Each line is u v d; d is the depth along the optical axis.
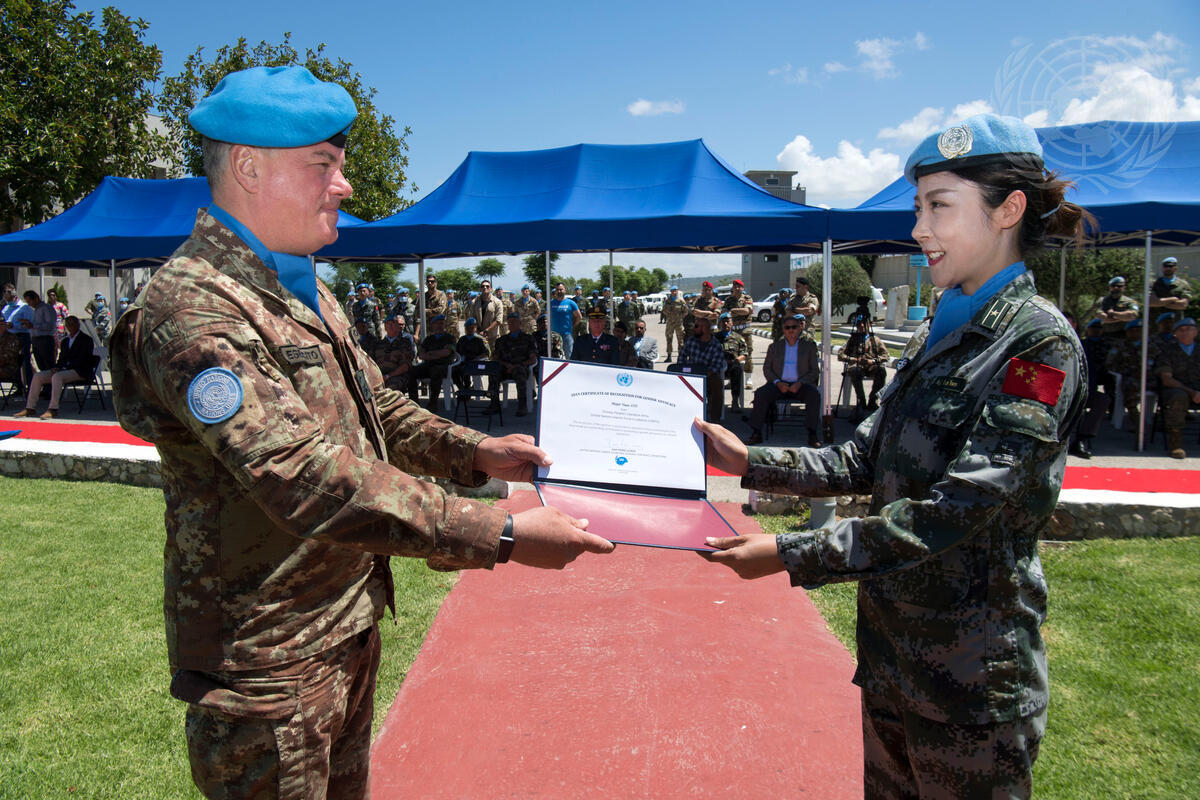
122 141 16.02
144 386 1.32
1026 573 1.40
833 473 1.71
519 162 8.92
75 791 2.56
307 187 1.41
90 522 5.36
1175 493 5.12
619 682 3.18
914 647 1.42
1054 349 1.30
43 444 6.80
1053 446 1.31
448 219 8.30
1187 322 7.60
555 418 1.77
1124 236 9.98
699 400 1.79
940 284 1.51
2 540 4.97
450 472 1.79
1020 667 1.38
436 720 2.91
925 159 1.45
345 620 1.46
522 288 18.39
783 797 2.49
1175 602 3.95
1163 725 2.91
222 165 1.38
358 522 1.24
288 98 1.37
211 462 1.34
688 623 3.73
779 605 3.95
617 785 2.54
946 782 1.42
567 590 4.13
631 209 7.99
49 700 3.12
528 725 2.88
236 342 1.25
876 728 1.59
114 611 3.94
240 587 1.35
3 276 19.86
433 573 4.40
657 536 1.47
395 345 9.86
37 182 14.83
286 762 1.37
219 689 1.35
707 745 2.75
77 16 15.34
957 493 1.29
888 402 1.61
